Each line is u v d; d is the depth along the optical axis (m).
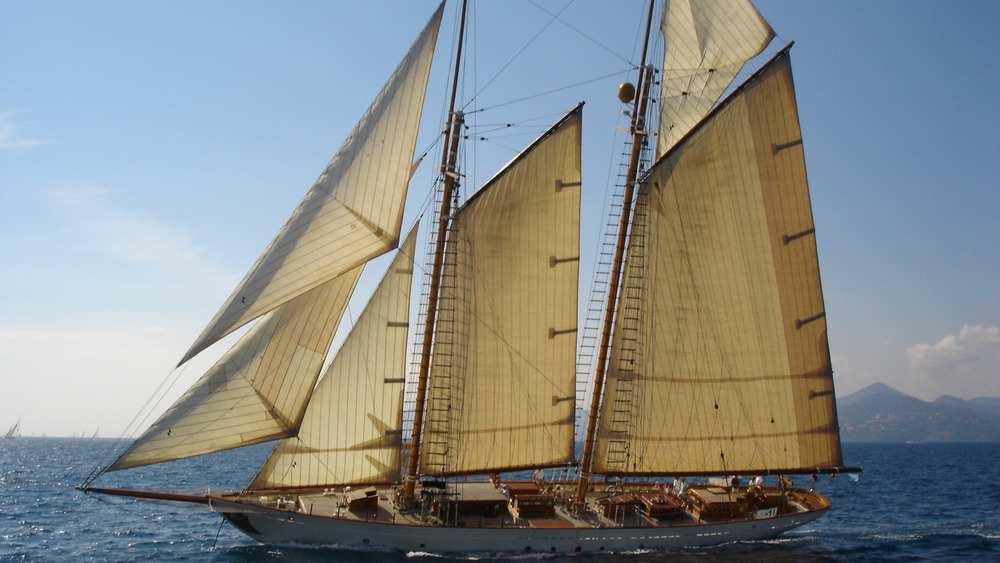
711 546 33.00
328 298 31.64
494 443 34.59
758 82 36.44
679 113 37.31
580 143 35.41
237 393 30.09
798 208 36.84
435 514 31.05
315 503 31.83
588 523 31.64
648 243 36.25
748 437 36.12
